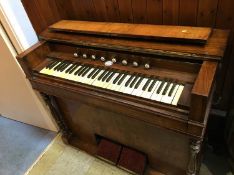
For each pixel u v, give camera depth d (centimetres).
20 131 198
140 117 94
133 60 104
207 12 102
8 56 139
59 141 179
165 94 87
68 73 112
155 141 123
